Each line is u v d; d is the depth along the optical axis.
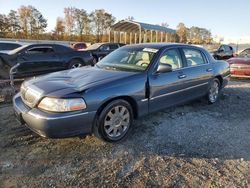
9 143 3.78
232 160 3.47
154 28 28.45
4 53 8.09
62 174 3.06
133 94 3.93
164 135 4.17
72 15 65.19
